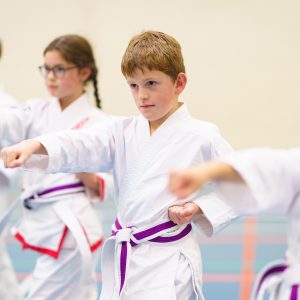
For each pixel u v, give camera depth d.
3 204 7.93
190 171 3.33
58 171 5.36
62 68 7.05
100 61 17.03
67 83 7.10
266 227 14.30
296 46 16.52
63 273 6.86
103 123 5.66
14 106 7.59
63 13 17.22
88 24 17.12
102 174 7.15
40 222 6.98
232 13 16.64
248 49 16.62
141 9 16.94
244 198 3.61
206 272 10.52
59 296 6.89
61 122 7.18
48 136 5.25
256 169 3.48
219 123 16.81
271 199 3.50
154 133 5.41
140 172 5.39
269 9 16.53
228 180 3.56
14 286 7.96
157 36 5.26
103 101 16.98
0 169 7.58
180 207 5.21
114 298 5.27
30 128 7.24
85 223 6.96
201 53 16.73
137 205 5.34
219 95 16.75
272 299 4.04
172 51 5.21
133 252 5.30
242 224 14.69
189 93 16.84
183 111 5.48
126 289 5.23
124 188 5.47
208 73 16.75
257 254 11.76
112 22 17.06
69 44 7.11
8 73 17.30
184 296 5.27
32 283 7.04
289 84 16.56
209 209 5.37
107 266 5.54
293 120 16.59
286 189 3.56
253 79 16.66
